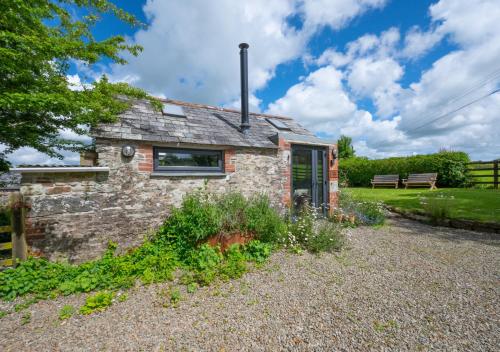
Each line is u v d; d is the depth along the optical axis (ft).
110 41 14.74
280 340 7.46
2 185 20.27
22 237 12.07
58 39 12.35
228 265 12.77
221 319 8.59
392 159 56.24
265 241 16.29
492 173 44.37
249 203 17.28
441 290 10.50
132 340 7.52
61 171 13.01
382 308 9.14
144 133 16.15
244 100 22.93
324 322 8.33
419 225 23.39
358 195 34.86
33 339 7.57
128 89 16.47
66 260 13.35
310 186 25.44
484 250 15.84
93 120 14.44
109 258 13.93
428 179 46.34
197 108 25.67
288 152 23.34
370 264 13.64
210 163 19.19
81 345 7.30
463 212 24.52
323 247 15.84
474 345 7.06
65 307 9.21
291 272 12.57
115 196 14.90
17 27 11.32
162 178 16.62
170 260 13.23
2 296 10.08
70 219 13.55
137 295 10.35
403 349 6.95
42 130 15.17
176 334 7.80
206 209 15.17
